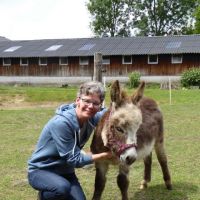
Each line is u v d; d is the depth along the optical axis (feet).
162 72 123.65
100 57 33.71
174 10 221.25
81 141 14.92
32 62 137.49
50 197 14.51
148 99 20.02
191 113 48.34
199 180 22.40
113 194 20.11
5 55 136.87
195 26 205.98
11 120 43.47
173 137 34.63
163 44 125.29
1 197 19.61
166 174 20.67
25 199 19.39
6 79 141.18
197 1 218.59
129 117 13.75
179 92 82.53
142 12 226.58
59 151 14.03
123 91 14.55
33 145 31.60
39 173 14.46
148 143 18.06
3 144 31.91
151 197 19.72
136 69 126.00
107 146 14.82
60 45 138.62
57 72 134.31
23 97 73.77
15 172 23.85
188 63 120.78
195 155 28.04
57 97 74.69
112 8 221.87
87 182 21.90
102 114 16.15
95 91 13.73
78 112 14.05
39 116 46.44
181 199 19.49
